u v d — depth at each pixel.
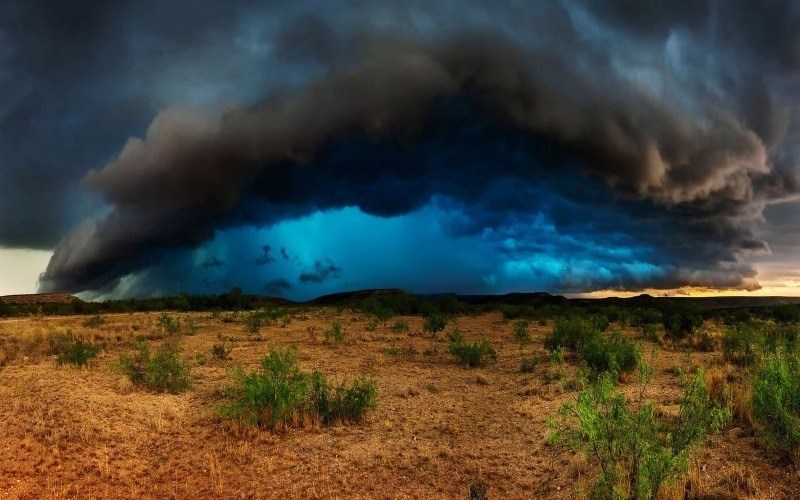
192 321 32.22
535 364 15.07
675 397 9.58
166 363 12.23
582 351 13.73
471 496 6.06
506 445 8.22
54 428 8.50
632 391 10.41
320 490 6.57
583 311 41.28
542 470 7.08
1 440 7.88
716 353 16.28
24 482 6.60
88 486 6.66
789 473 6.07
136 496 6.44
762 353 11.09
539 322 32.44
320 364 15.47
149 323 29.33
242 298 50.06
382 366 15.38
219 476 7.01
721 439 7.22
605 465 5.82
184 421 9.39
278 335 24.14
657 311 30.20
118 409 9.72
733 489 5.83
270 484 6.78
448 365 15.74
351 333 25.06
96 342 20.28
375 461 7.55
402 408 10.51
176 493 6.54
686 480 6.02
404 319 36.41
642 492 5.20
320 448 8.09
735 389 9.16
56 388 11.02
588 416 5.79
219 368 14.54
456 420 9.69
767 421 6.99
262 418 9.24
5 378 12.00
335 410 9.70
